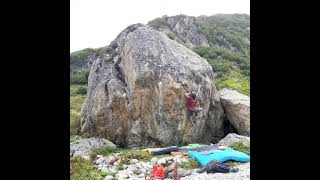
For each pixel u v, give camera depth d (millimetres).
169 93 17281
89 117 17781
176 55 18547
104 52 19641
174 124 17438
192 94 17578
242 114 18922
